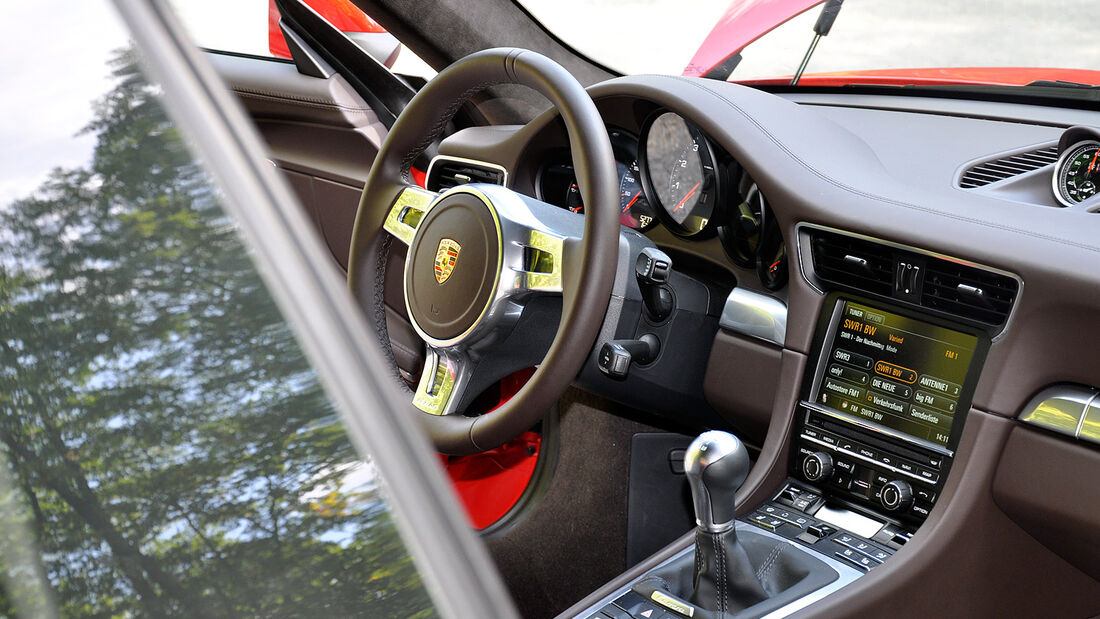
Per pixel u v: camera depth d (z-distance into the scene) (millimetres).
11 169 322
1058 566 1334
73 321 323
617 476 1912
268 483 313
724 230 1582
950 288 1291
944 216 1302
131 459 323
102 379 322
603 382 1600
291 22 2168
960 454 1291
